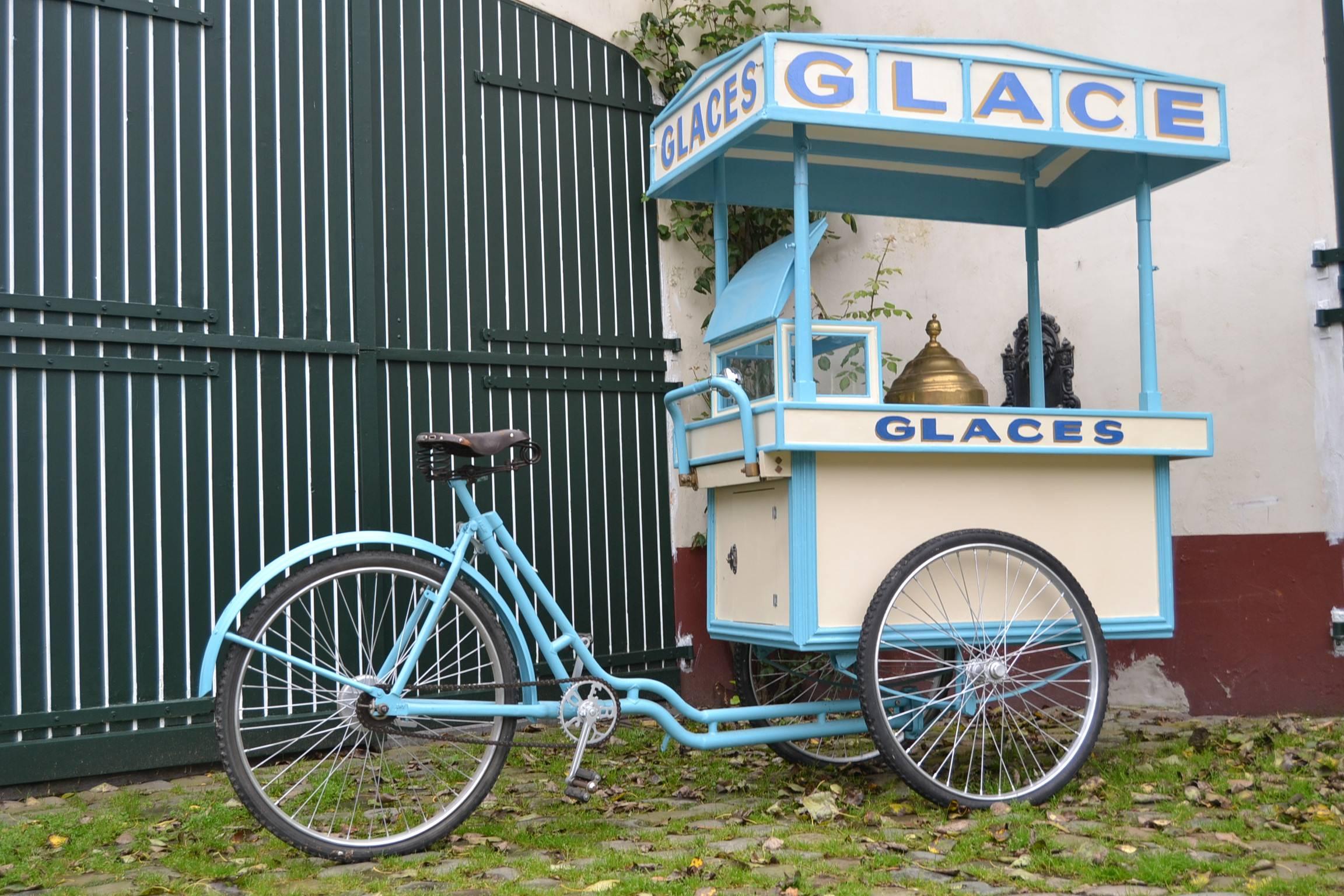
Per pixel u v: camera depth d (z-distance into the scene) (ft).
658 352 18.08
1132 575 11.91
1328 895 7.86
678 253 18.42
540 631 10.71
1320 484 14.49
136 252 14.05
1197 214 15.72
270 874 9.27
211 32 14.73
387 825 10.36
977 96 11.42
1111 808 10.50
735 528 12.08
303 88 15.35
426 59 16.40
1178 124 12.14
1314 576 14.51
